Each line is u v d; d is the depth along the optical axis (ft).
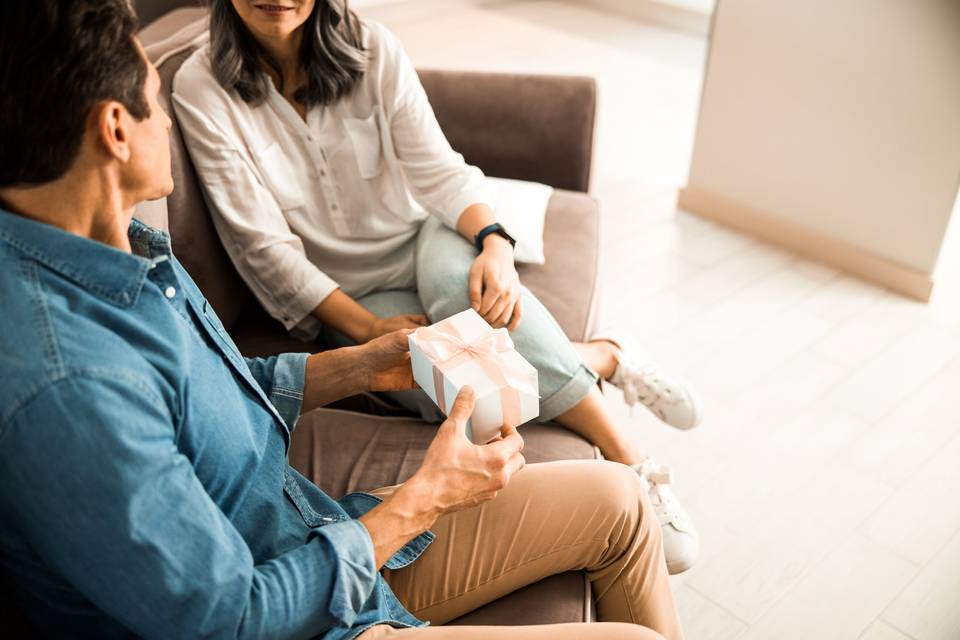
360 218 5.39
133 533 2.31
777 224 8.92
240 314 5.52
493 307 4.74
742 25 8.34
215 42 4.68
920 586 5.40
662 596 3.90
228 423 2.87
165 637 2.50
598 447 4.90
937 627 5.15
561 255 6.07
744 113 8.71
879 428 6.61
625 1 16.38
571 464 3.85
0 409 2.19
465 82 6.69
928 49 7.19
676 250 8.89
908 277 8.07
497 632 3.13
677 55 14.42
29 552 2.48
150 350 2.53
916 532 5.76
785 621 5.19
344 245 5.40
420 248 5.36
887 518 5.86
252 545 3.07
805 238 8.75
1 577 2.64
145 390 2.39
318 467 4.38
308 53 4.83
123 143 2.47
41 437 2.20
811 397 6.91
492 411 3.51
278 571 2.71
